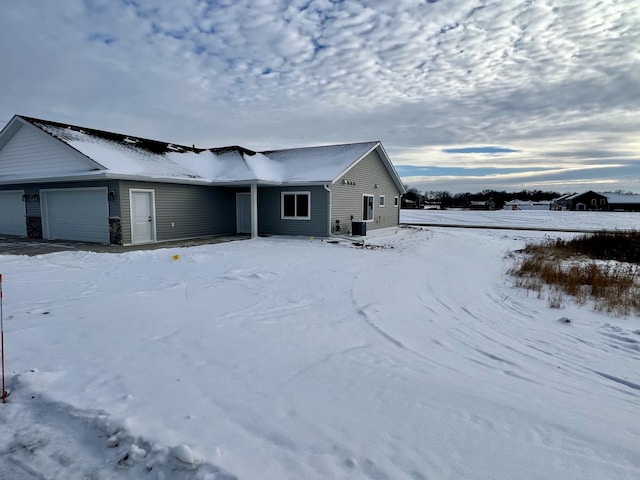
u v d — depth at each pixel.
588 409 3.35
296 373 3.79
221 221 18.83
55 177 14.06
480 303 7.61
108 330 4.91
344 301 6.95
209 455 2.42
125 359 4.01
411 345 4.91
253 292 7.30
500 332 5.82
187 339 4.65
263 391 3.38
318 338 4.91
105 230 14.55
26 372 3.50
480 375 4.07
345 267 10.41
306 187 17.58
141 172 14.33
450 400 3.35
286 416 2.96
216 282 8.05
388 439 2.68
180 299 6.58
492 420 3.01
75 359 3.98
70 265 9.84
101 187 14.37
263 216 18.92
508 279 10.40
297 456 2.46
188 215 16.91
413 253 14.09
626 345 5.38
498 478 2.29
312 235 17.56
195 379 3.58
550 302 7.71
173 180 15.14
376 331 5.37
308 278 8.78
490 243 19.48
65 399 3.13
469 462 2.44
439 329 5.74
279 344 4.62
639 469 2.42
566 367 4.52
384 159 22.39
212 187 18.19
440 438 2.71
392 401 3.27
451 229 27.67
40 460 2.44
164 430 2.70
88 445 2.59
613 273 10.38
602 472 2.37
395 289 8.17
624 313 7.19
